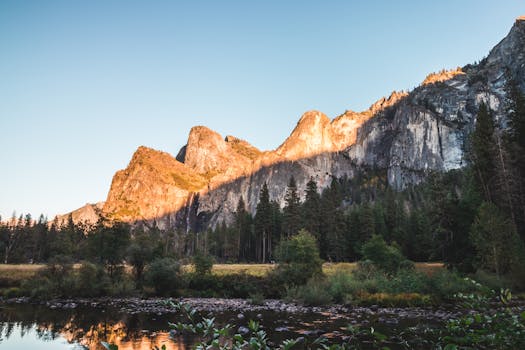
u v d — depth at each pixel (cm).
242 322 2198
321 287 3338
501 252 3272
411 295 2886
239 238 11256
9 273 4391
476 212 4534
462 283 2853
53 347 1647
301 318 2342
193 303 3272
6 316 2553
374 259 4319
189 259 6588
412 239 7531
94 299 3681
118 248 4600
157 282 4003
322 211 8944
